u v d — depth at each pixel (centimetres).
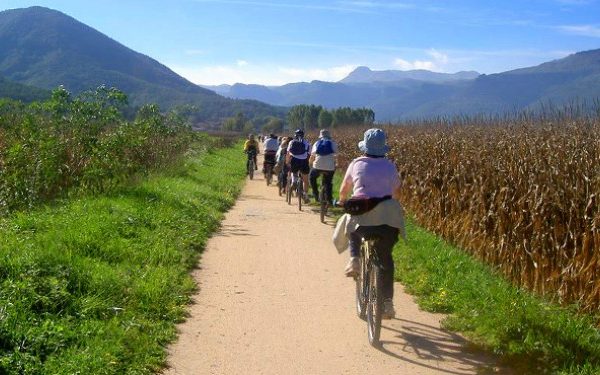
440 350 561
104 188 1244
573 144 850
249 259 912
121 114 1405
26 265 618
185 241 949
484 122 1385
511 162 911
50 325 507
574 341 555
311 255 955
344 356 544
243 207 1531
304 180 1554
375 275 571
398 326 627
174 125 2248
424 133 1509
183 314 633
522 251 797
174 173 1898
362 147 610
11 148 1034
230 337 579
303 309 675
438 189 1161
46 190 1115
